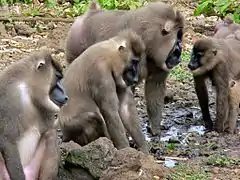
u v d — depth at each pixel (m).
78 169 9.16
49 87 8.77
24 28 19.45
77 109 10.58
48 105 8.70
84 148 9.20
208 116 12.98
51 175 8.86
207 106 12.99
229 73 12.86
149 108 12.52
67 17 21.38
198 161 10.59
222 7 21.31
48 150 8.88
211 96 14.92
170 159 10.81
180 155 11.06
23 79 8.57
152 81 12.54
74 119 10.59
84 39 13.21
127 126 10.88
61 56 17.34
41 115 8.74
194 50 12.95
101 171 9.05
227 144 11.73
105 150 9.14
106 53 10.43
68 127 10.66
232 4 21.73
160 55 12.23
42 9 22.58
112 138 10.37
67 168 9.23
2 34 19.11
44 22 20.36
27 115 8.54
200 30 20.19
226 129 12.78
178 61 12.45
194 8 23.62
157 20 12.15
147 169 9.63
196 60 12.88
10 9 22.34
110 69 10.40
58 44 18.20
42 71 8.70
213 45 12.76
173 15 12.23
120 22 12.50
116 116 10.31
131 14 12.42
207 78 13.05
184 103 14.28
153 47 12.18
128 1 22.31
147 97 12.56
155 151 11.27
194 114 13.68
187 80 15.77
